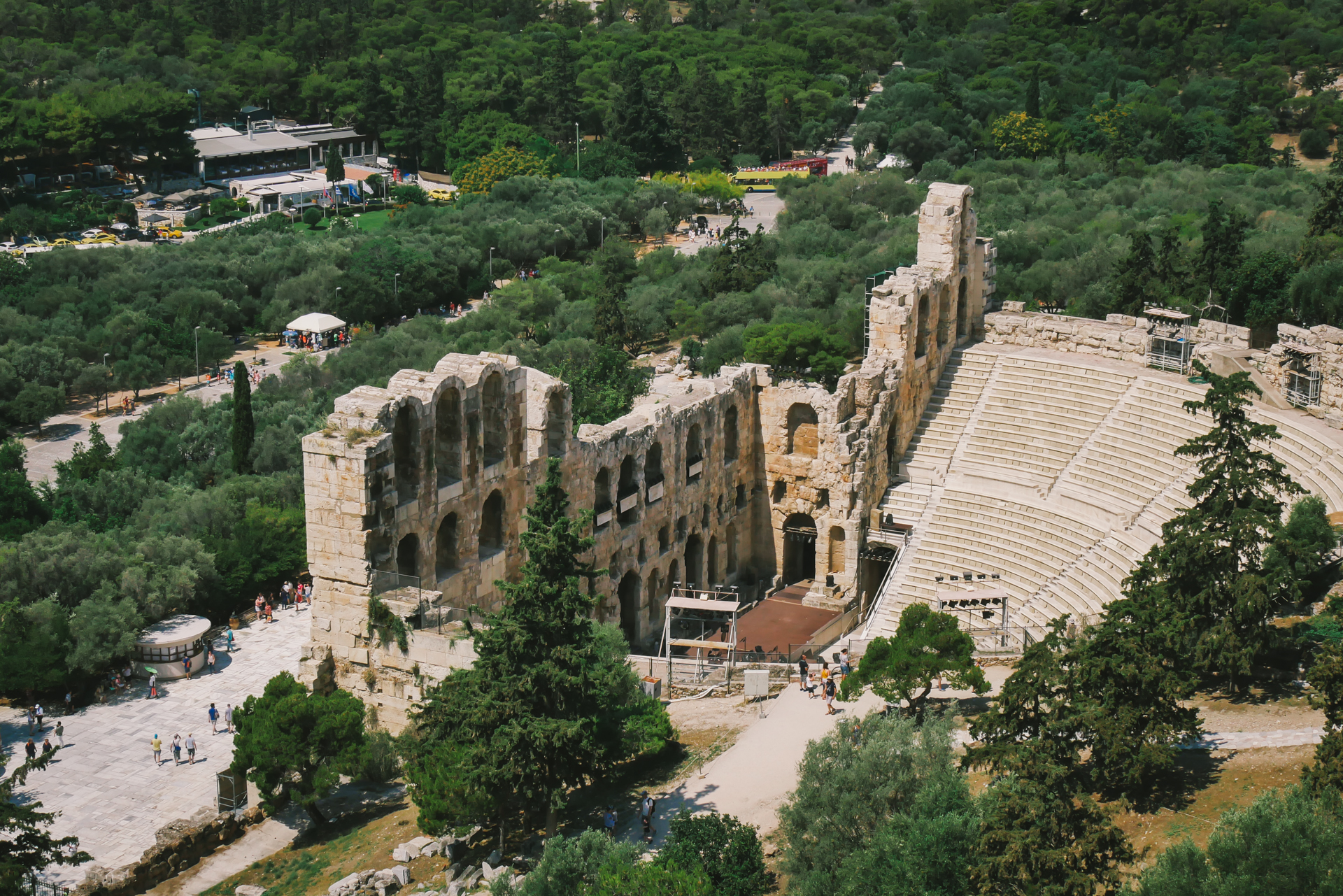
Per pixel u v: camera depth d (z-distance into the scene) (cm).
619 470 10175
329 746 7562
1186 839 5478
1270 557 7325
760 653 9712
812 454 11400
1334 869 4697
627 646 8169
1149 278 14062
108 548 10981
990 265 12450
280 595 11525
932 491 11119
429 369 17588
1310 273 11481
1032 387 11581
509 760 6550
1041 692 6238
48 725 9375
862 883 5531
